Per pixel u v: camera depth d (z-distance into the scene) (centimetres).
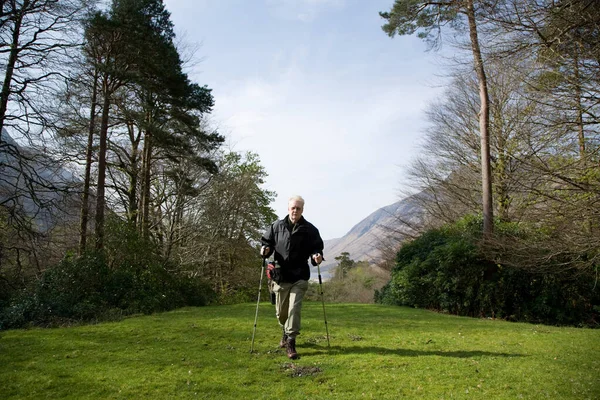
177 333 695
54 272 1098
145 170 1961
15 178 1369
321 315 972
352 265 5691
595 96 935
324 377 441
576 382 422
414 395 385
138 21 1595
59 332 715
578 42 898
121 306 1097
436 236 1513
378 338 662
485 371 462
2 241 1389
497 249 1217
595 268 1090
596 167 1016
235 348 579
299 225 559
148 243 1417
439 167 2473
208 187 2462
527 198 1388
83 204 1484
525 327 870
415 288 1352
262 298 2661
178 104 1858
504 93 1772
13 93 1304
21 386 413
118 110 1752
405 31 1569
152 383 421
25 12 1298
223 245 2506
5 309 917
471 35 1268
